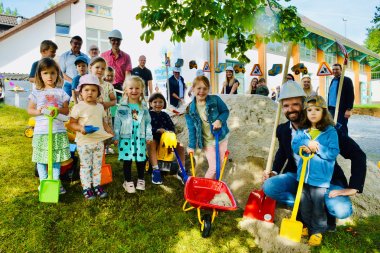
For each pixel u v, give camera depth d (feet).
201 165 13.92
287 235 9.26
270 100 16.57
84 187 10.72
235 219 10.82
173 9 12.01
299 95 9.64
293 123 10.12
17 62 56.34
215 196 10.75
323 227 9.34
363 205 12.12
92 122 10.67
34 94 10.54
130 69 19.22
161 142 12.87
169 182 13.04
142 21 12.11
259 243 9.71
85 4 61.00
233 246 9.46
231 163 13.07
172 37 12.41
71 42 17.19
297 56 65.51
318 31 64.08
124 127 11.57
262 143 13.98
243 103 15.97
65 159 10.61
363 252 9.40
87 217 9.89
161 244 9.23
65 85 17.39
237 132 14.57
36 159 10.31
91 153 10.82
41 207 9.98
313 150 8.91
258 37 13.97
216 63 46.73
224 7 9.99
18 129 20.13
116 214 10.28
